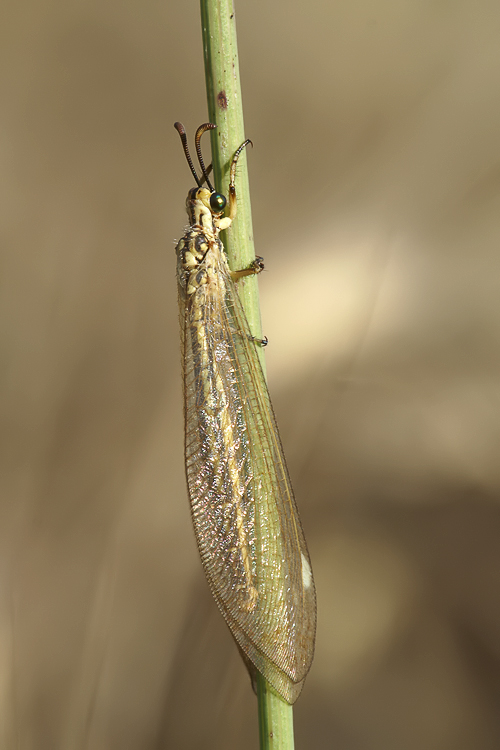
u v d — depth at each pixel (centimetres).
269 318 26
